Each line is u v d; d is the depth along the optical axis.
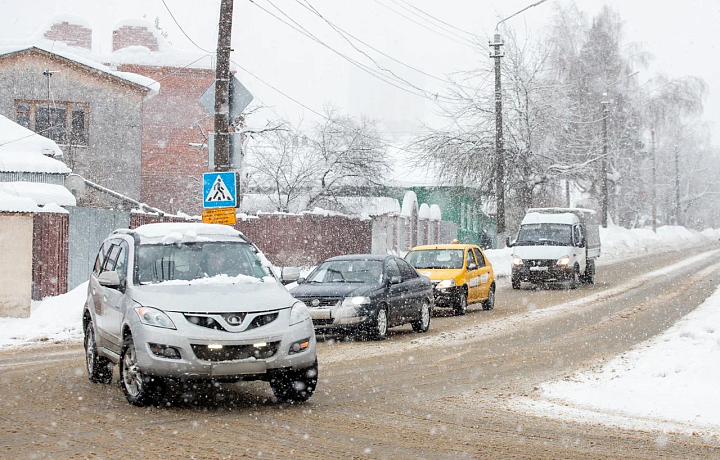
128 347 9.07
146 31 42.59
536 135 45.16
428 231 46.69
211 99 18.42
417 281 17.50
